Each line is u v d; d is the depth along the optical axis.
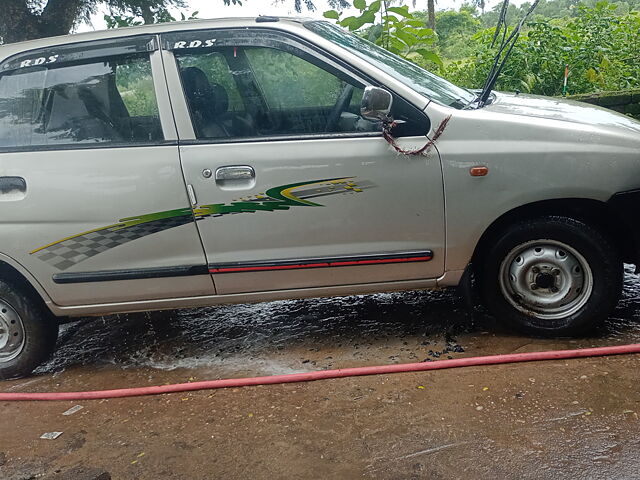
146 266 3.11
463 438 2.34
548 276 3.00
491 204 2.87
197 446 2.52
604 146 2.76
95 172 3.01
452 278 3.08
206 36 3.02
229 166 2.94
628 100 6.11
